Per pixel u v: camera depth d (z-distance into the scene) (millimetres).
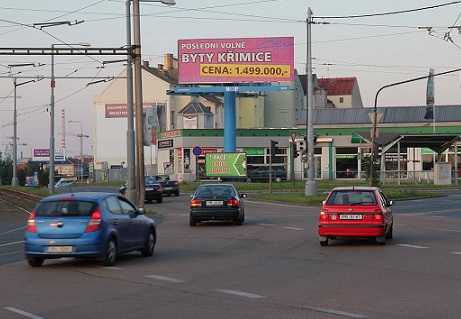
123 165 98062
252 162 77688
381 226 19297
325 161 78312
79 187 71812
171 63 109625
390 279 13484
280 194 50625
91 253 15516
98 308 10797
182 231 25516
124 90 98188
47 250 15508
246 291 12273
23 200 49125
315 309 10500
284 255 17734
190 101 94500
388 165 75312
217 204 27172
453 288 12359
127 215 17094
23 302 11383
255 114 98688
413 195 48375
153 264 16328
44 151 160875
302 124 85375
